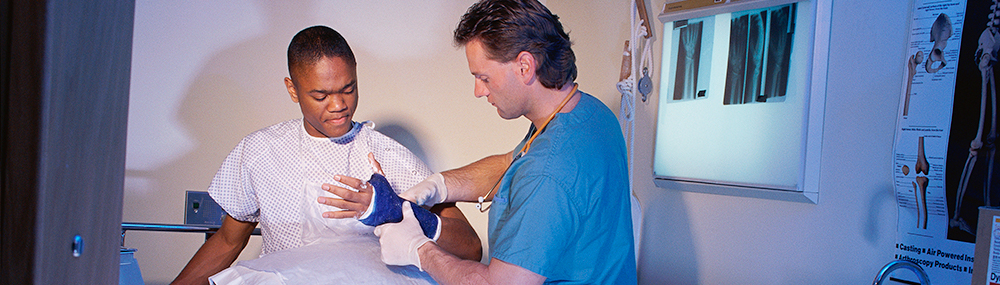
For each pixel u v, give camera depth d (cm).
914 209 128
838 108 144
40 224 25
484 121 263
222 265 160
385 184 113
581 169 98
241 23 238
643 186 198
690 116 171
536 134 110
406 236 109
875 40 136
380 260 118
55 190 26
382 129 254
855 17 140
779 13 150
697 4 169
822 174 147
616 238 109
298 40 134
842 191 142
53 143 26
